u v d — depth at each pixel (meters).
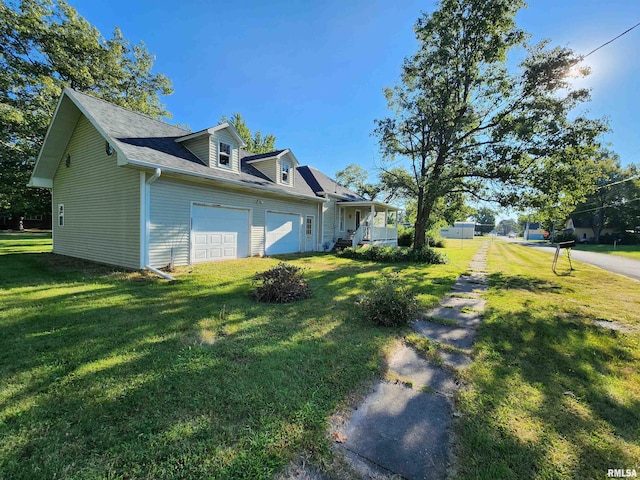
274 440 1.91
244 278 7.20
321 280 7.62
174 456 1.76
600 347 3.62
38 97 13.41
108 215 8.80
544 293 6.73
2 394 2.33
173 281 6.75
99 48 15.55
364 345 3.51
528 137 10.19
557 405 2.40
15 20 12.54
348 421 2.16
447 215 15.36
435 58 11.49
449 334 4.07
